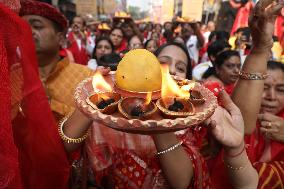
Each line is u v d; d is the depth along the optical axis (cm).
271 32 115
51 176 107
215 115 106
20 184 89
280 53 321
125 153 112
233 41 490
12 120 98
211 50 328
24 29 93
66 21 183
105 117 77
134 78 91
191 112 82
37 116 99
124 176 112
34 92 97
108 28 816
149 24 1282
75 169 134
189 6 626
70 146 111
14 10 97
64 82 181
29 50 96
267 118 139
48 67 182
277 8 111
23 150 102
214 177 126
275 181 130
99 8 1127
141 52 94
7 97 76
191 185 107
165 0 1166
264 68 120
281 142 140
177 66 157
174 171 99
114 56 236
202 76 334
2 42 77
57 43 184
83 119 109
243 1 645
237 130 108
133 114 81
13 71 92
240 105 121
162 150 97
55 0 805
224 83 300
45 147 102
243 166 110
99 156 114
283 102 154
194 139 116
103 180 121
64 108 175
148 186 110
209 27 886
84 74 187
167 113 80
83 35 628
